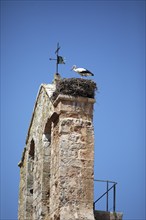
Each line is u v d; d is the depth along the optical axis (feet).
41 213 87.30
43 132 91.20
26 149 100.68
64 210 81.15
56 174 83.92
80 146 83.92
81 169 83.10
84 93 85.97
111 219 84.07
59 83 86.69
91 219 80.94
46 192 88.33
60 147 83.51
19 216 100.12
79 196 82.07
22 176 102.01
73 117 84.94
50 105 89.10
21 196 100.89
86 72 86.74
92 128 84.99
